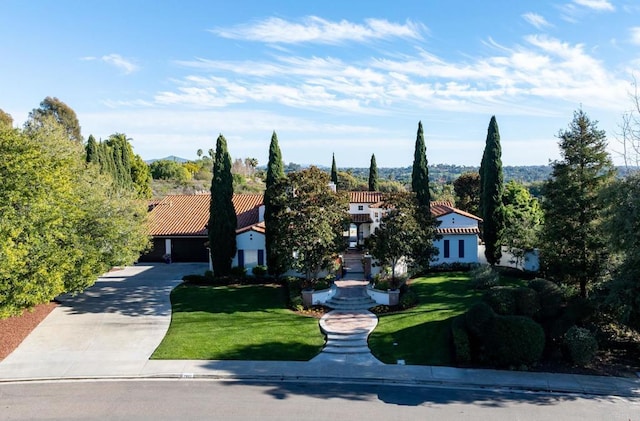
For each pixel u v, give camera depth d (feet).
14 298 56.95
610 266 70.90
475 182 179.42
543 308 62.80
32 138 86.07
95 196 84.12
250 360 60.39
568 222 75.87
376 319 75.20
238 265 103.14
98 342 66.08
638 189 58.18
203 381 54.85
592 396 50.39
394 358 60.64
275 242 88.43
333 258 87.61
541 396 50.52
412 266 84.43
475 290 85.87
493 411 46.78
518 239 100.83
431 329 67.77
